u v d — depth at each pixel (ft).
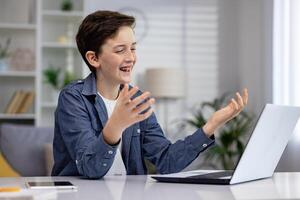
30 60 13.80
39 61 13.33
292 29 11.40
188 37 15.12
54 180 4.64
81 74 13.99
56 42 14.35
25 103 13.41
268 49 12.57
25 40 14.14
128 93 3.96
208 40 15.19
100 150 4.43
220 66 15.15
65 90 5.31
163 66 14.99
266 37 12.68
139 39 14.90
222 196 3.41
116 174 5.45
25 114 13.33
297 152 11.11
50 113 14.48
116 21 5.05
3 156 10.23
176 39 15.07
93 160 4.49
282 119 4.34
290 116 4.48
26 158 10.21
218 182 4.17
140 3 14.93
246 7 14.38
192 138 5.16
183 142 5.24
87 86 5.34
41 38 13.60
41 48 13.73
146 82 13.99
